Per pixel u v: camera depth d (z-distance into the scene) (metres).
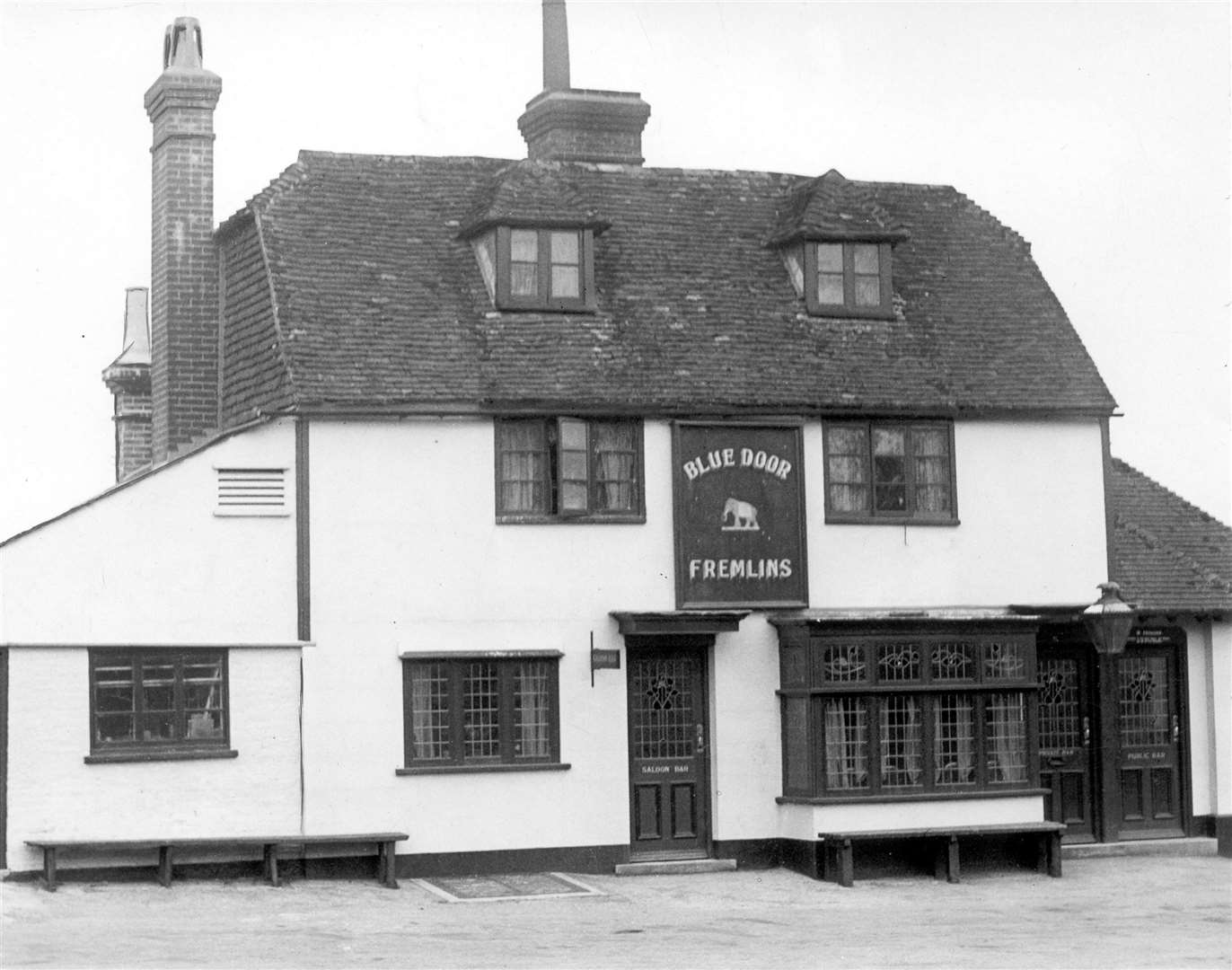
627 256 24.00
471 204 24.05
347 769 21.03
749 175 25.77
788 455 23.00
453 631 21.56
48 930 17.14
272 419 21.06
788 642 22.62
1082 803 24.72
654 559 22.41
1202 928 18.89
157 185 24.45
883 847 22.41
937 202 26.41
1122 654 24.95
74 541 20.30
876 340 24.05
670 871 22.17
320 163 23.92
